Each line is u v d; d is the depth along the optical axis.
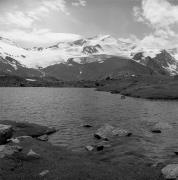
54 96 183.25
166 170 29.98
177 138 53.12
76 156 37.88
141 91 179.25
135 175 29.27
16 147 36.00
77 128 65.25
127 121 75.19
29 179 26.52
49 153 37.19
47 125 69.31
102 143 48.84
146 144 47.91
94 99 154.50
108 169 31.08
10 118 81.06
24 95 193.25
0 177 26.50
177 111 97.69
